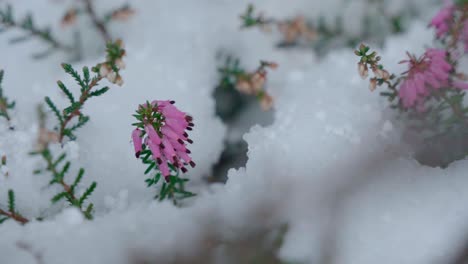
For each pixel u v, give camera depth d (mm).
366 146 291
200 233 271
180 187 287
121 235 269
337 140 293
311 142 293
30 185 290
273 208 276
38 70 336
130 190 296
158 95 321
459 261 259
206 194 290
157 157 273
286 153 291
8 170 291
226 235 271
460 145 297
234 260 265
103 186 296
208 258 266
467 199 271
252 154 293
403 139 299
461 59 305
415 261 260
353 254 262
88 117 293
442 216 267
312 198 276
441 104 295
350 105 306
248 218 275
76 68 329
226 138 333
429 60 288
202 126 320
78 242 265
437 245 262
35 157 292
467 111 292
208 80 334
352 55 329
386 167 282
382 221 268
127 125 308
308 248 264
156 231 271
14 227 270
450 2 310
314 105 308
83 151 300
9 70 336
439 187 274
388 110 305
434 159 299
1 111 299
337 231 267
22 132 300
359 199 273
